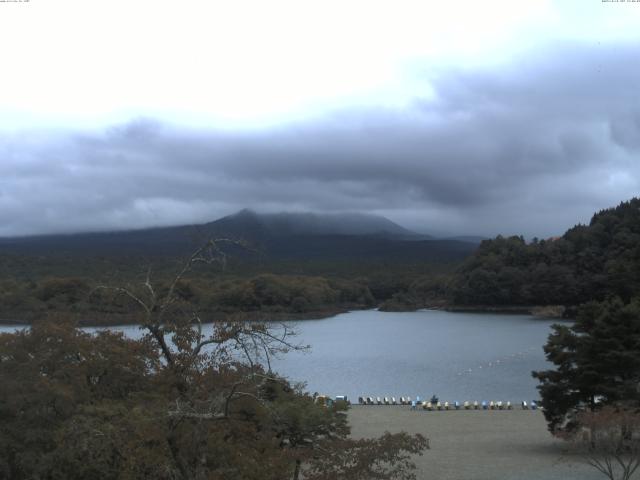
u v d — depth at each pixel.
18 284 168.88
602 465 43.16
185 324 24.91
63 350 33.50
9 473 29.25
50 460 27.64
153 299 24.61
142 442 21.47
